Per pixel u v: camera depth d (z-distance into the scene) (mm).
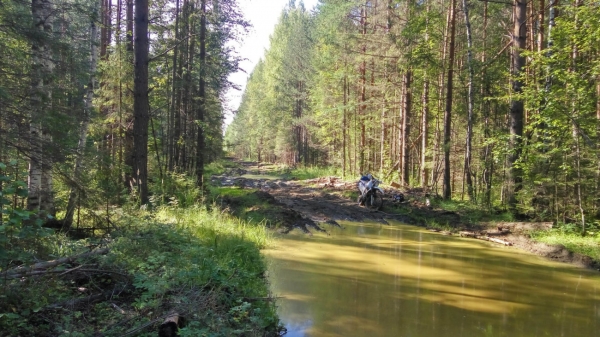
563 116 10438
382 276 7410
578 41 10453
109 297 4770
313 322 5305
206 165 25594
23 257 4395
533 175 11883
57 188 8438
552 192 11648
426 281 7195
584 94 10289
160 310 4301
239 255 7277
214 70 16703
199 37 16578
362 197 16391
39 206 7723
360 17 24938
